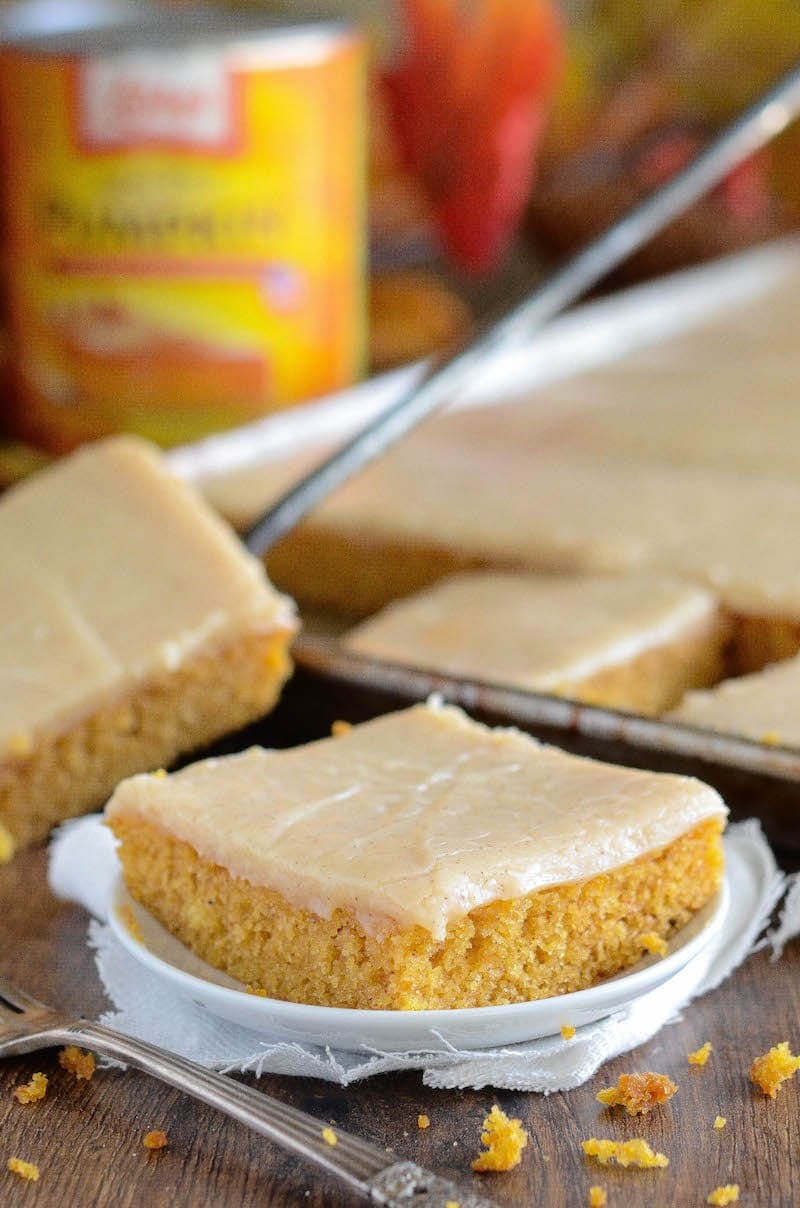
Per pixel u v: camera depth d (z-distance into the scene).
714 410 0.92
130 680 0.70
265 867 0.60
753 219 1.17
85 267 0.87
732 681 0.75
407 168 1.07
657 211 0.90
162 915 0.63
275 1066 0.60
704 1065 0.61
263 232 0.88
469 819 0.62
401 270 1.09
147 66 0.85
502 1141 0.55
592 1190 0.53
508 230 1.10
